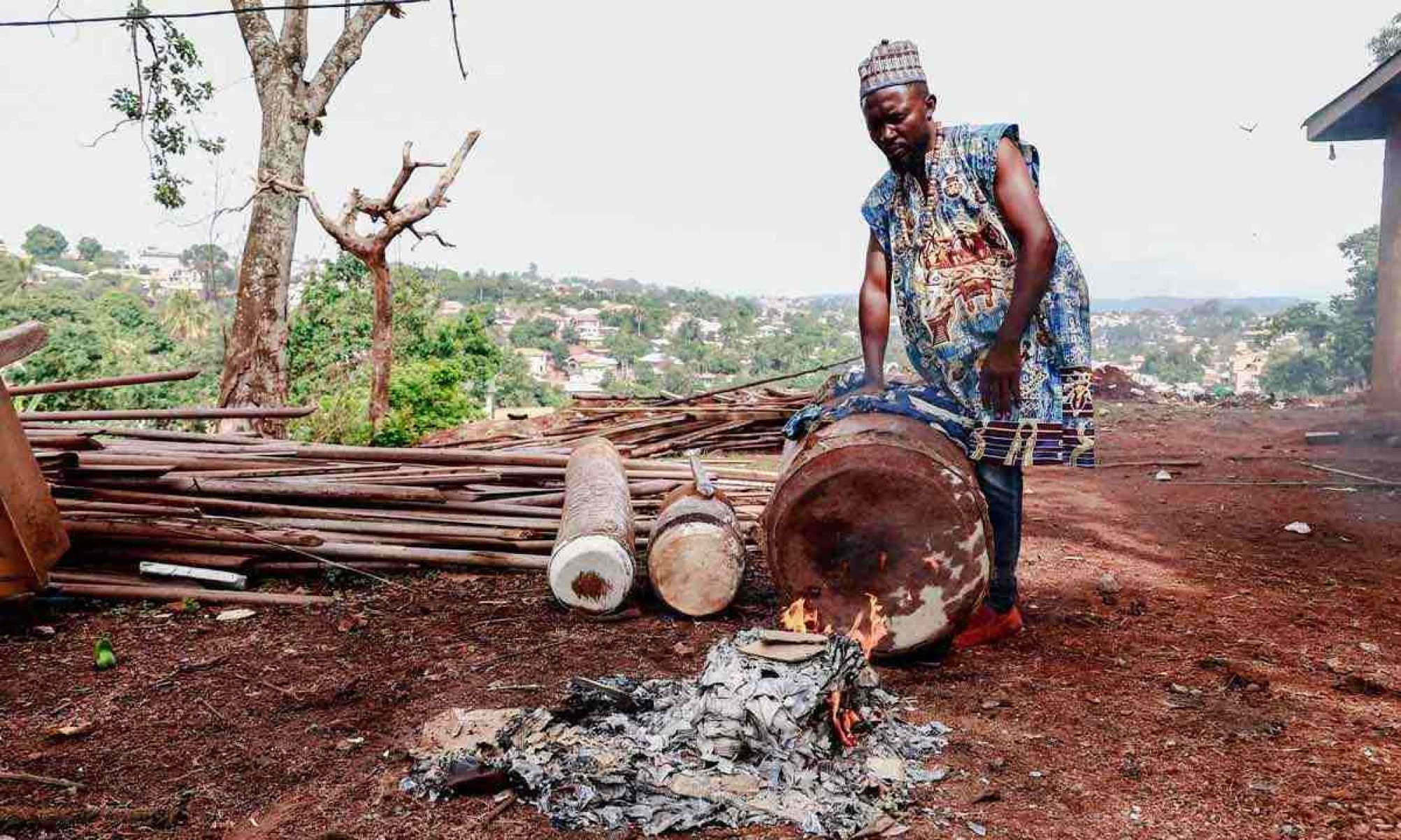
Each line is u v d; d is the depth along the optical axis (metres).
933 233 4.03
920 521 3.87
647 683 3.60
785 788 2.94
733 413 11.21
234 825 2.89
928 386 4.25
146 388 43.56
